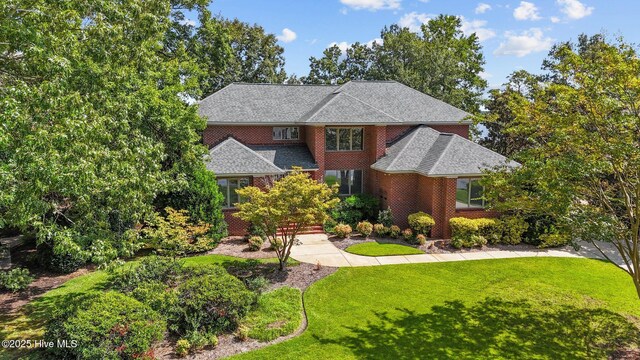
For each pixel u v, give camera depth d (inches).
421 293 558.6
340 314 490.6
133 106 517.3
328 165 1015.6
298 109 1063.0
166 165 778.8
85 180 331.3
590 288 575.2
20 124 283.4
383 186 954.7
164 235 560.7
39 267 635.5
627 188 435.5
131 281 492.1
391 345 417.1
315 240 834.2
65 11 369.4
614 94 383.2
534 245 803.4
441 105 1143.6
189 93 827.4
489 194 498.0
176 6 1104.2
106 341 358.9
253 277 612.1
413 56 1678.2
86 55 414.9
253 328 448.1
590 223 376.2
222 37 1233.4
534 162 394.6
